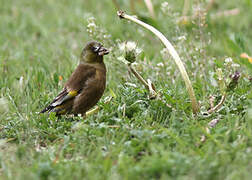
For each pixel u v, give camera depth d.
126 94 10.69
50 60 15.30
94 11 20.41
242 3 19.89
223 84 9.73
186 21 14.99
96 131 8.82
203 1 15.65
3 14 22.16
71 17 20.45
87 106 10.85
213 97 10.32
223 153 7.46
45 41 18.28
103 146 8.40
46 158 7.98
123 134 8.78
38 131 9.60
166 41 9.69
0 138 9.83
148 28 9.85
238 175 6.82
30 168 7.49
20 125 10.05
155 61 14.07
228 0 20.34
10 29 20.02
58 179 7.07
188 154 7.61
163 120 9.73
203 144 8.11
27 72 14.30
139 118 9.69
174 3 18.58
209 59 13.26
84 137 8.73
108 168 7.24
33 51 16.59
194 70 12.71
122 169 7.15
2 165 7.92
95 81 10.70
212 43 15.03
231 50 14.09
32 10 22.47
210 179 6.88
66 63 14.61
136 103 10.27
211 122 9.24
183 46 13.24
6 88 12.84
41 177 7.11
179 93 11.09
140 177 6.98
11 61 15.67
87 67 10.80
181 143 7.98
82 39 16.12
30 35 19.38
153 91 10.17
